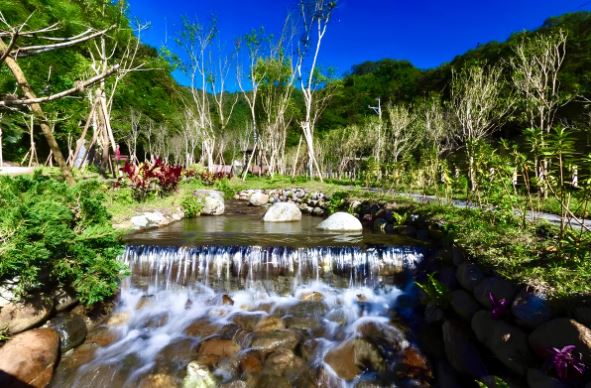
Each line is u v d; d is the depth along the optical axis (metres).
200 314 5.19
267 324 4.85
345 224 9.17
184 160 43.06
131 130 31.05
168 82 33.00
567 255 3.73
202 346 4.35
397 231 8.22
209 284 5.72
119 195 9.79
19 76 3.98
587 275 3.26
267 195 15.94
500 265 3.89
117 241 4.80
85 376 3.82
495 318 3.44
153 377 3.80
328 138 33.88
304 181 20.33
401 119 24.25
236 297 5.66
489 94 15.46
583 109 17.58
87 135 18.09
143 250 5.76
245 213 12.93
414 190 12.45
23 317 3.85
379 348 4.31
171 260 5.72
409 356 4.14
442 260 5.39
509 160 5.45
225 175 20.77
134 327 4.85
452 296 4.43
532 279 3.36
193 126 30.80
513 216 5.89
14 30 2.74
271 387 3.68
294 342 4.46
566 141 3.97
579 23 27.83
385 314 5.14
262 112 26.75
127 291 5.59
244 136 37.84
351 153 30.59
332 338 4.59
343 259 5.87
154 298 5.52
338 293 5.71
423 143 23.16
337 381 3.80
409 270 5.83
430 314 4.75
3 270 3.40
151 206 10.36
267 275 5.79
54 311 4.27
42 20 4.13
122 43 10.93
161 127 35.59
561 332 2.68
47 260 3.99
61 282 4.41
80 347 4.30
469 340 3.81
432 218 7.16
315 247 6.00
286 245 6.31
